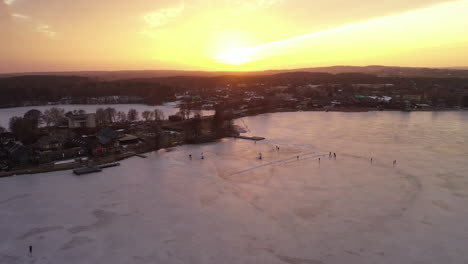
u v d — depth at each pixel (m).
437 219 68.06
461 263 52.78
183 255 55.88
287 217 69.75
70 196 82.44
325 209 73.56
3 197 81.88
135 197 81.69
